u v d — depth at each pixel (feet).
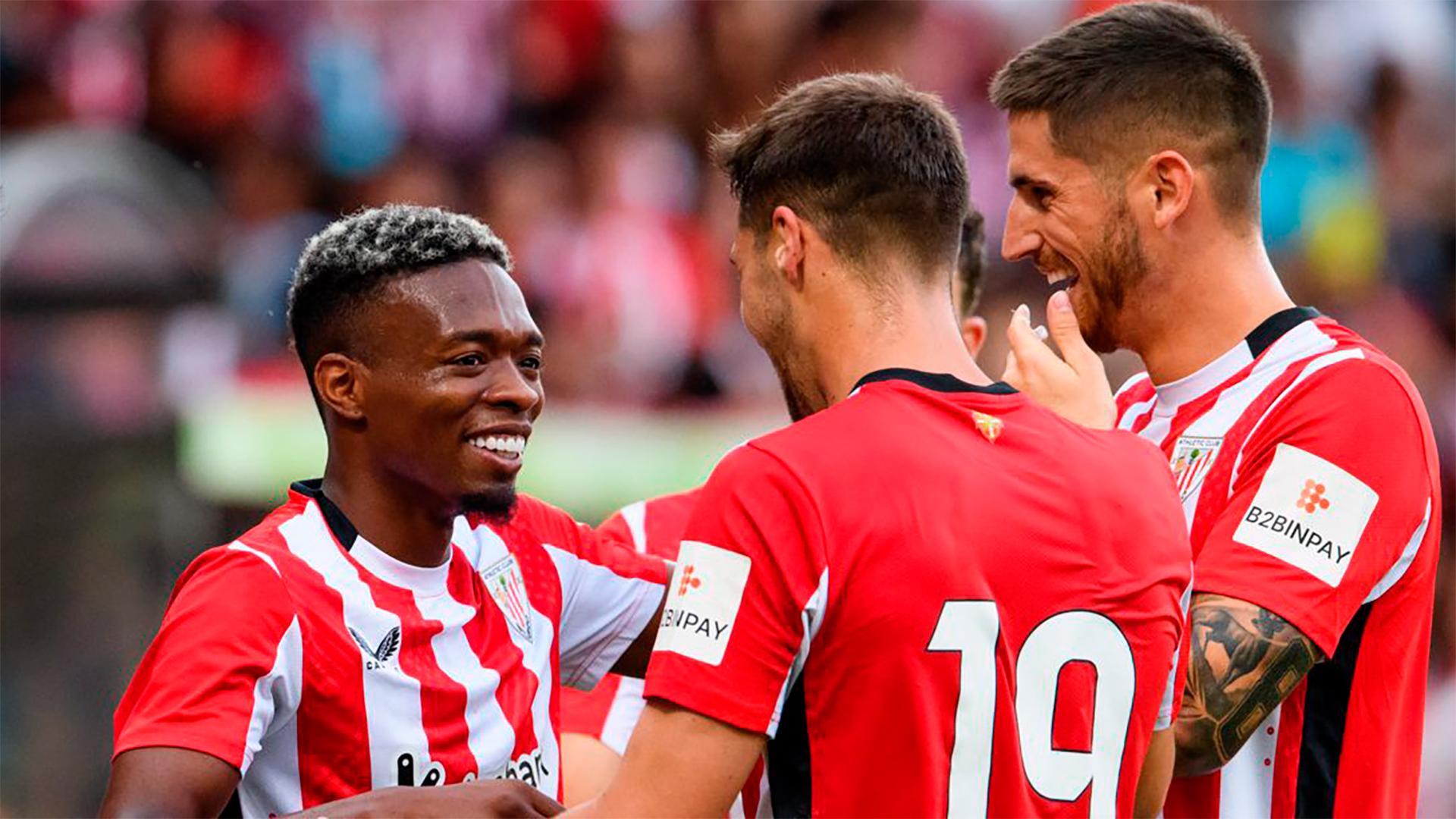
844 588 26.23
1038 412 28.40
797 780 27.25
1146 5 33.81
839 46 105.50
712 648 26.17
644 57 104.32
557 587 31.99
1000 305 81.35
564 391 91.25
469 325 28.76
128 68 98.07
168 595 63.52
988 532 26.73
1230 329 33.35
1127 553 27.76
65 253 61.31
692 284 98.58
